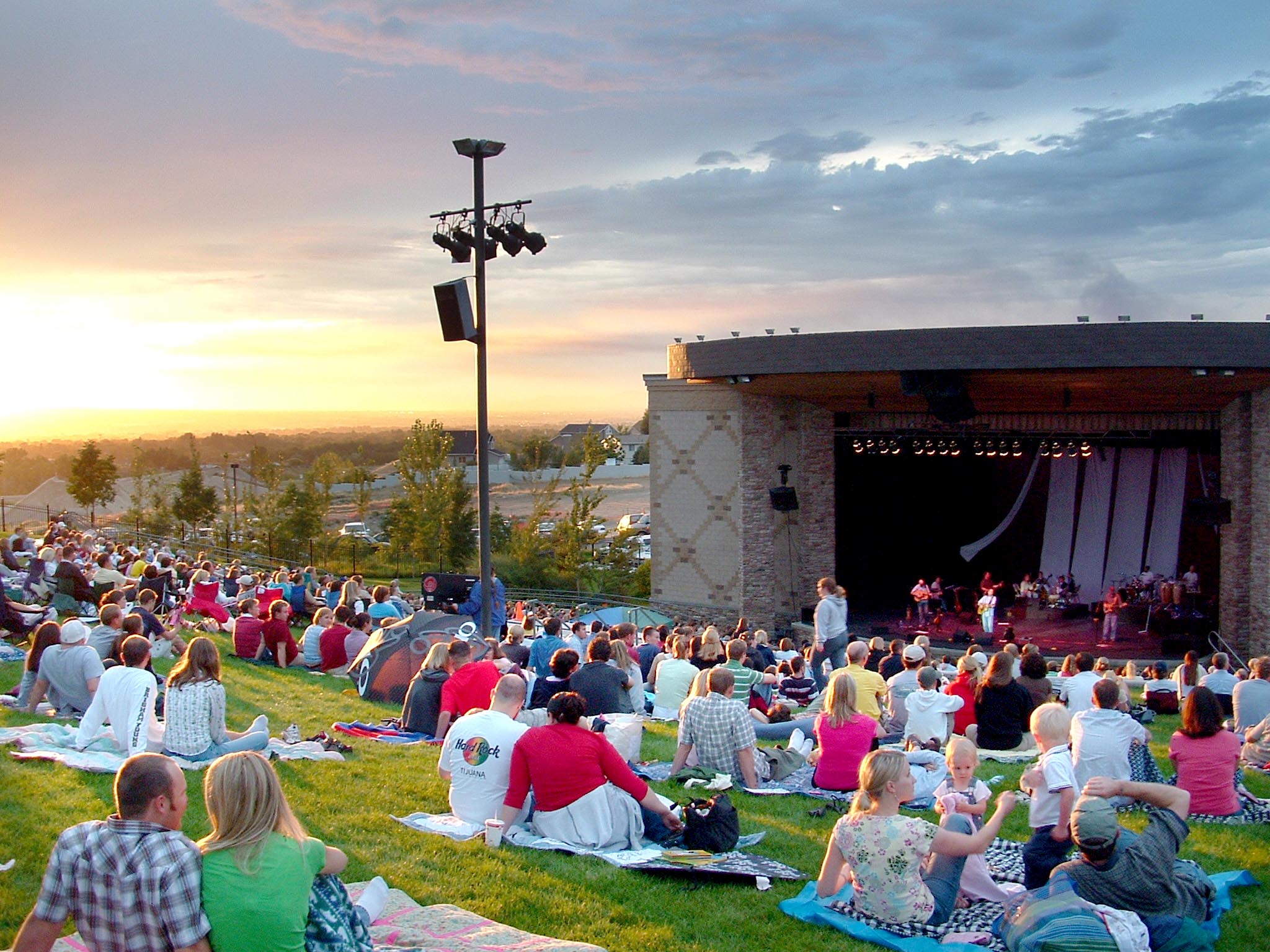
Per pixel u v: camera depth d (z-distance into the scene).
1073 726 10.16
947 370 27.94
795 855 8.81
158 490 68.88
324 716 14.02
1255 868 8.70
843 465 37.59
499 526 58.53
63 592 18.97
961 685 13.41
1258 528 29.30
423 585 22.70
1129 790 7.22
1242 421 29.75
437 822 9.05
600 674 12.35
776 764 11.20
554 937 7.01
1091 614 36.38
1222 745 9.87
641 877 8.09
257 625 18.09
